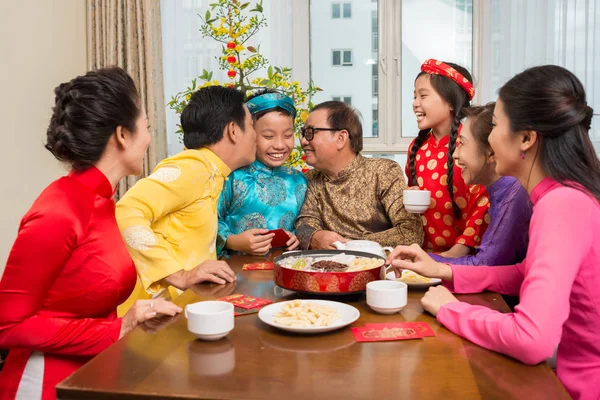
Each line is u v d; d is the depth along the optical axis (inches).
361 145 90.8
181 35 150.9
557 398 33.9
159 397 34.2
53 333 48.0
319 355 40.5
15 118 135.6
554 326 39.5
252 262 72.2
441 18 152.1
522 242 65.1
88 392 34.9
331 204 90.2
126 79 53.6
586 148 46.3
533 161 48.2
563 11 139.6
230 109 73.5
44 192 51.2
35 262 48.1
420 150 89.7
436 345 42.6
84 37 153.3
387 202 87.0
